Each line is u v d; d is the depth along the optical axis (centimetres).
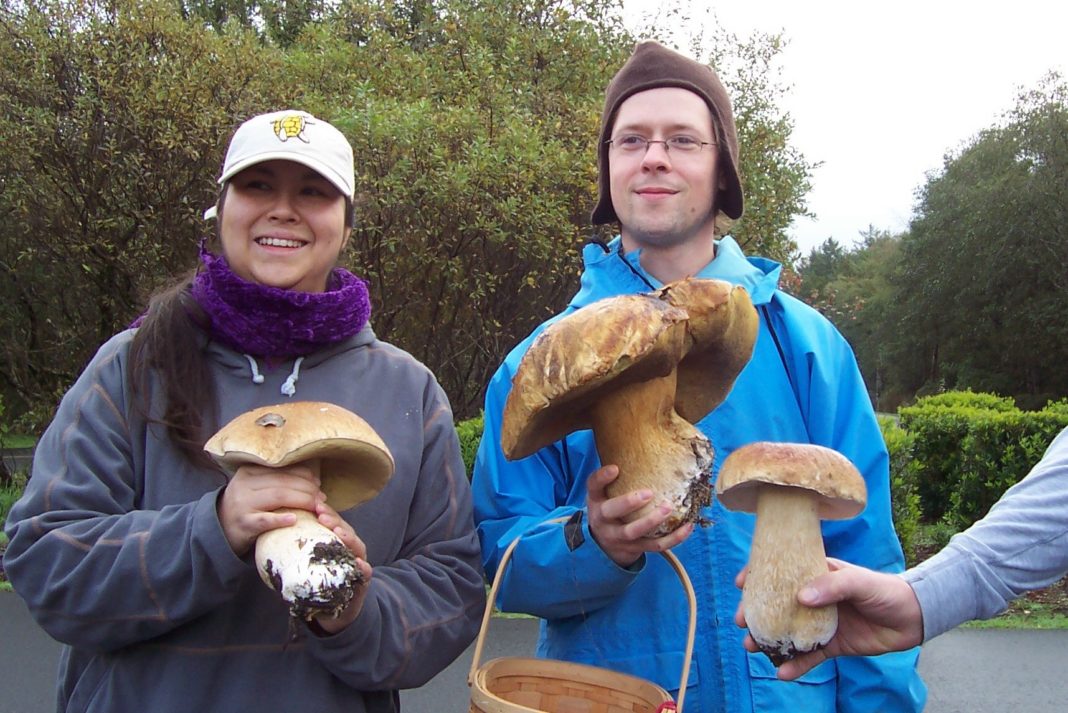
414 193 803
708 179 248
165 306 211
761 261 273
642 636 230
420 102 842
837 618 190
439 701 475
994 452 888
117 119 844
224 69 870
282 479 178
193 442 199
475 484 257
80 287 989
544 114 954
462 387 981
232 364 213
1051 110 3506
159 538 183
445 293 899
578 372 176
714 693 223
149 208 870
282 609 200
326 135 221
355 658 192
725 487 187
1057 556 183
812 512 189
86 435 201
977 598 184
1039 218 3425
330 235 222
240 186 217
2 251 995
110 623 186
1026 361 3641
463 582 218
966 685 498
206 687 193
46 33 886
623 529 196
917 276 4000
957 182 3859
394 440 219
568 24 1074
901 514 724
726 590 229
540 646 256
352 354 226
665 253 254
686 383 218
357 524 208
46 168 888
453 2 1114
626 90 254
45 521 191
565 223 825
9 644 546
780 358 246
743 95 1095
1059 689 492
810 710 223
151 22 877
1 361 1085
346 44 1020
